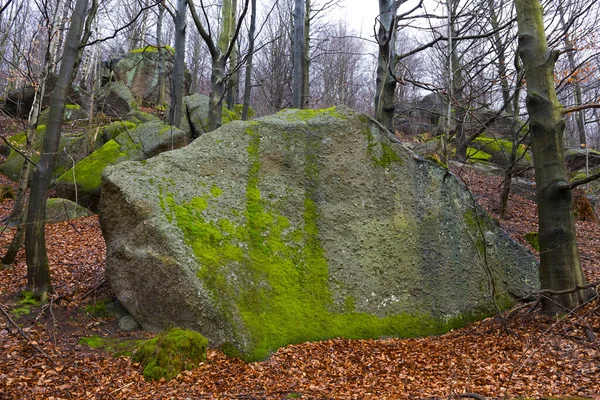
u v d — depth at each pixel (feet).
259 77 87.86
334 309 20.66
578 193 49.08
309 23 63.62
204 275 18.74
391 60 31.01
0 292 23.06
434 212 23.85
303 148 23.27
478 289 23.07
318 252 21.74
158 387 14.98
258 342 17.92
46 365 16.42
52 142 22.76
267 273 20.25
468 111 34.94
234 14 59.06
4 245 31.27
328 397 14.46
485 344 18.86
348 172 23.27
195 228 19.99
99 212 21.44
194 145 22.41
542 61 20.75
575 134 80.89
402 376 16.28
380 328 20.83
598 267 30.30
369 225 22.75
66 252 31.17
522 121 48.93
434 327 21.72
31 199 22.52
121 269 20.21
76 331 19.61
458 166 54.08
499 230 24.71
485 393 14.29
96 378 15.53
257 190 22.18
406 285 22.25
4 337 18.34
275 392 14.84
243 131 23.08
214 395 14.49
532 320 20.34
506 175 40.65
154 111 68.80
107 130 51.31
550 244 20.39
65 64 23.00
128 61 77.61
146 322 19.53
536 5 21.17
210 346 17.81
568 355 16.67
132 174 20.90
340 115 24.26
